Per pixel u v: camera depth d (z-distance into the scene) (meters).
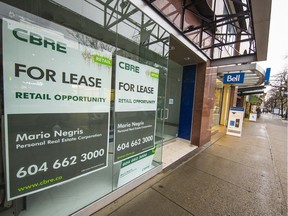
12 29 1.25
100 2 2.02
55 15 1.61
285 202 2.37
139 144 2.64
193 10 3.85
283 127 11.87
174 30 3.24
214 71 5.56
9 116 1.27
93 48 1.83
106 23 2.10
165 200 2.29
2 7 1.27
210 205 2.23
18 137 1.33
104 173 2.31
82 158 1.81
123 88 2.24
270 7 2.19
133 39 2.50
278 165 3.81
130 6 2.37
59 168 1.62
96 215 1.95
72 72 1.63
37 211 1.75
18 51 1.28
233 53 8.03
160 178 2.94
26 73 1.32
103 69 1.94
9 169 1.31
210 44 4.98
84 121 1.79
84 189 2.16
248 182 2.92
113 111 2.15
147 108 2.73
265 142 6.22
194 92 5.16
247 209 2.18
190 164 3.64
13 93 1.28
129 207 2.11
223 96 10.43
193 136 5.19
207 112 5.36
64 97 1.58
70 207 1.91
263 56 3.99
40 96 1.42
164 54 3.14
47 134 1.50
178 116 5.67
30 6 1.43
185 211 2.08
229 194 2.51
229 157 4.21
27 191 1.42
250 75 6.46
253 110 21.77
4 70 1.22
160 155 3.29
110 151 2.22
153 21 2.75
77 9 1.80
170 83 5.58
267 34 2.93
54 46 1.48
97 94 1.90
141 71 2.52
